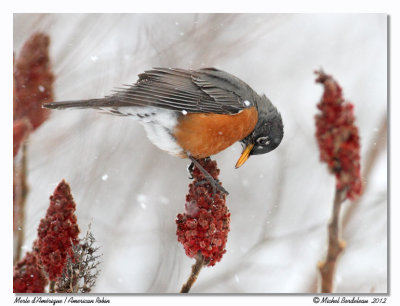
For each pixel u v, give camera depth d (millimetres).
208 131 9727
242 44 13039
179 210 12414
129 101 9125
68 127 11242
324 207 12477
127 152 12695
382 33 13977
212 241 6863
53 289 6441
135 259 11609
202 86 9820
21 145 7844
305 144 13586
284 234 11992
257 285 11078
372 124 12273
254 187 13430
